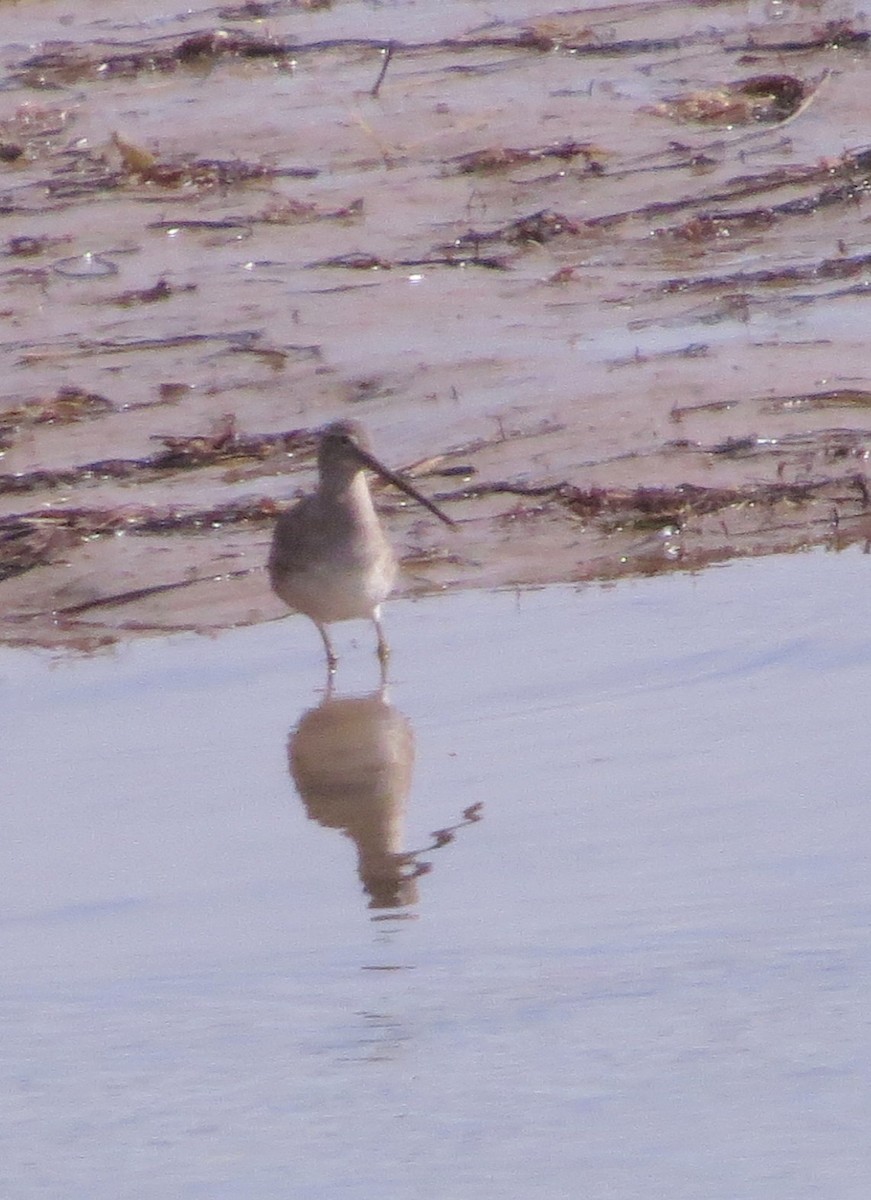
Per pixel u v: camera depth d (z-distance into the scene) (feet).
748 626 43.24
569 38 85.20
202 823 35.45
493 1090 25.63
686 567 47.75
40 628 46.60
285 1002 28.43
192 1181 24.09
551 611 45.44
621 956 29.19
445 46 84.94
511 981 28.60
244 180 73.00
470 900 31.55
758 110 77.97
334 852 33.88
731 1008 27.37
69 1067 26.91
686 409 54.29
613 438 53.36
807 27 85.35
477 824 34.50
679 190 71.51
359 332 60.59
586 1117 25.20
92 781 37.50
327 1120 25.48
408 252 66.64
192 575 48.19
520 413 54.85
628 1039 26.78
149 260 67.10
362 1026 27.71
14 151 76.48
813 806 34.04
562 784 35.91
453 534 49.85
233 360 59.11
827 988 27.81
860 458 51.85
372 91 80.69
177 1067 26.73
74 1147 24.90
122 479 53.16
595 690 40.34
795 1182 23.47
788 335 58.59
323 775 37.27
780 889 31.07
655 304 61.77
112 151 76.64
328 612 43.75
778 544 48.60
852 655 40.93
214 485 52.75
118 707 41.42
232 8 92.48
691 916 30.35
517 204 70.85
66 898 32.55
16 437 55.57
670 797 34.88
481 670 42.16
